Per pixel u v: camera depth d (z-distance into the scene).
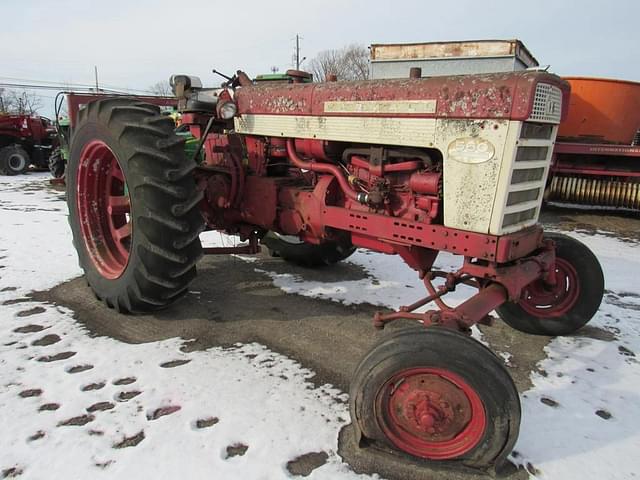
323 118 3.00
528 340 3.32
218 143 3.97
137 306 3.25
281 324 3.45
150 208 2.96
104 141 3.25
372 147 2.87
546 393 2.65
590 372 2.89
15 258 4.68
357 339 3.24
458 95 2.40
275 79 3.87
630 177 7.62
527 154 2.44
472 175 2.43
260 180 3.56
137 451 2.10
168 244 3.02
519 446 2.21
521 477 2.04
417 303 2.75
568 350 3.17
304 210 3.32
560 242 3.33
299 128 3.15
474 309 2.31
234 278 4.38
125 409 2.38
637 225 7.47
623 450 2.20
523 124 2.30
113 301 3.38
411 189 2.73
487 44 6.93
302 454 2.13
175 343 3.09
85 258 3.65
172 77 4.12
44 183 10.80
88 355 2.89
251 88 3.43
